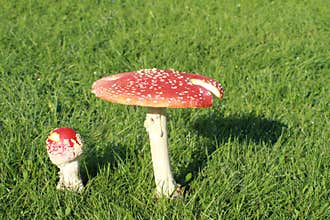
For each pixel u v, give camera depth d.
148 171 1.00
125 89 0.83
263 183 0.98
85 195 0.96
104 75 1.39
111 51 1.55
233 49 1.61
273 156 1.06
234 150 1.06
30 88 1.31
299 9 2.09
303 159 1.05
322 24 1.88
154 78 0.85
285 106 1.26
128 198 0.96
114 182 0.98
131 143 1.07
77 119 1.18
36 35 1.69
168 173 0.94
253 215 0.93
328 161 1.05
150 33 1.73
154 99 0.82
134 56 1.52
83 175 1.01
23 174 0.98
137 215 0.93
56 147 0.93
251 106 1.23
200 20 1.93
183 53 1.52
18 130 1.09
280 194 0.97
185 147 1.08
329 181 0.99
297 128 1.15
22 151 1.04
